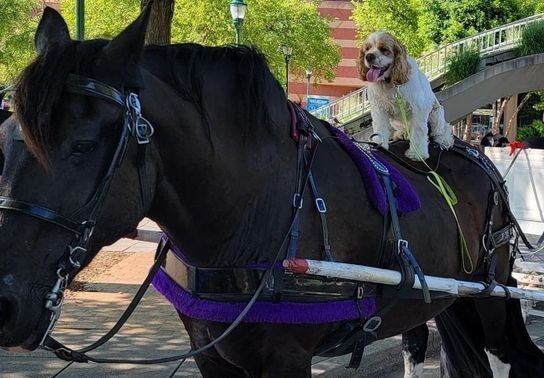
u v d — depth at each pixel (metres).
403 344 4.25
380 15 36.84
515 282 4.21
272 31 33.84
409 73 3.73
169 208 2.38
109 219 2.09
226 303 2.47
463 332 4.05
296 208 2.54
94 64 2.06
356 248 2.73
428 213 3.18
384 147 3.70
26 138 1.88
